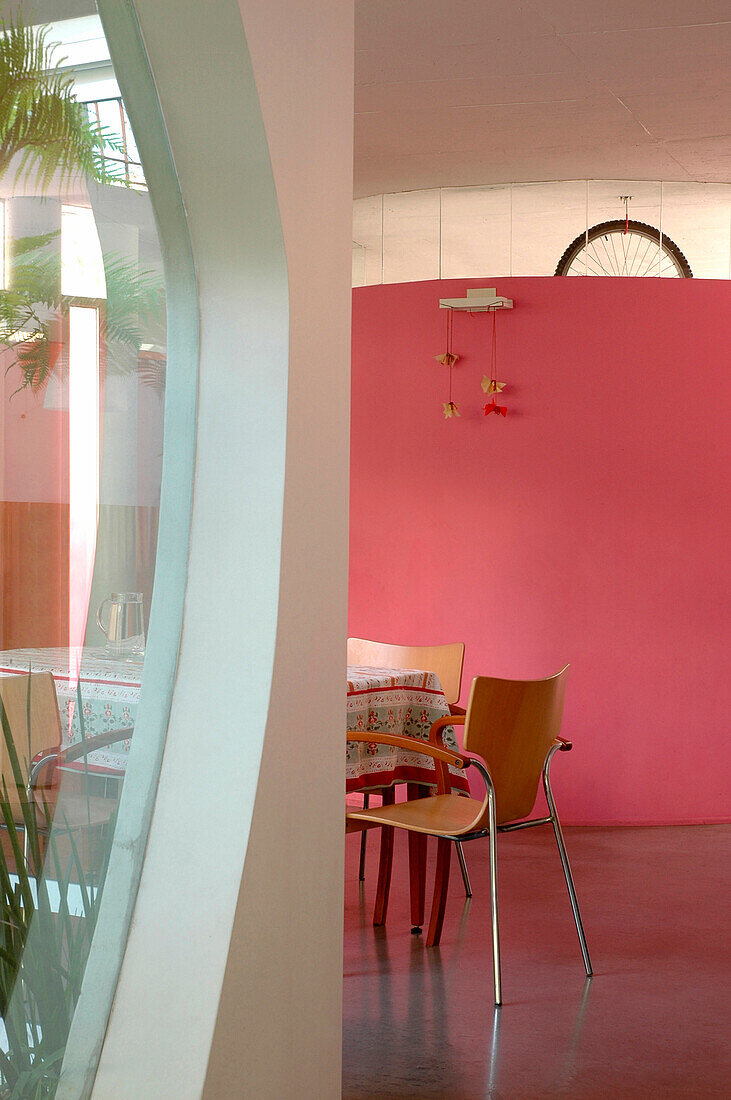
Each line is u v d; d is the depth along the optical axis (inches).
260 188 60.5
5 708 51.9
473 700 115.5
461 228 227.6
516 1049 104.1
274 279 62.9
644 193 222.4
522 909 148.3
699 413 200.4
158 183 61.6
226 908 58.3
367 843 185.3
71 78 55.2
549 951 131.5
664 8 146.0
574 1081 97.7
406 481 209.5
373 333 211.9
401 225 231.0
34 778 53.8
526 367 202.8
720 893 155.9
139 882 61.4
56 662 55.4
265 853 61.1
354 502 213.8
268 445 63.3
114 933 59.6
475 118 186.7
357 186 225.3
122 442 59.7
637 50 159.2
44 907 54.6
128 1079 56.6
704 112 182.5
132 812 60.8
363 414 212.7
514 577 203.6
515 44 157.9
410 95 176.9
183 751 62.5
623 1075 99.0
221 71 58.2
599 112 183.5
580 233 223.5
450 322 206.5
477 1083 97.0
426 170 215.2
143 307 60.9
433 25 152.1
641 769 200.2
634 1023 110.7
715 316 200.4
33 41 52.7
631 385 200.5
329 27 67.3
